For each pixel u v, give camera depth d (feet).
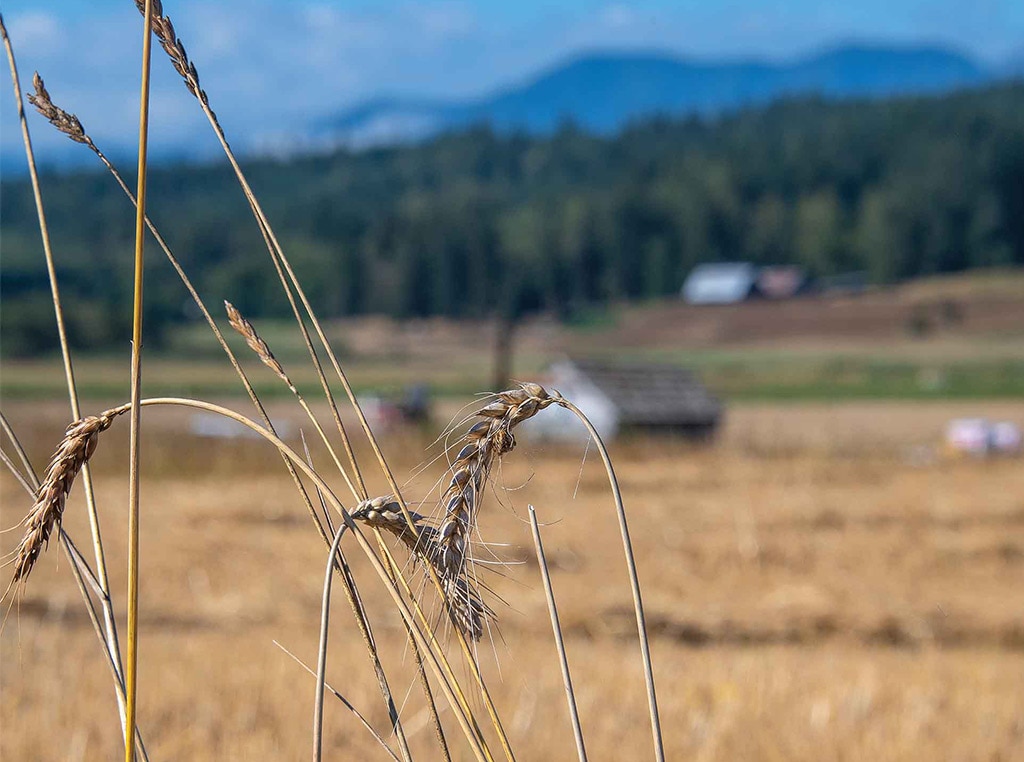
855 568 50.14
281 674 26.37
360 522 7.73
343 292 636.48
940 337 439.22
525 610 39.11
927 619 40.91
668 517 61.21
